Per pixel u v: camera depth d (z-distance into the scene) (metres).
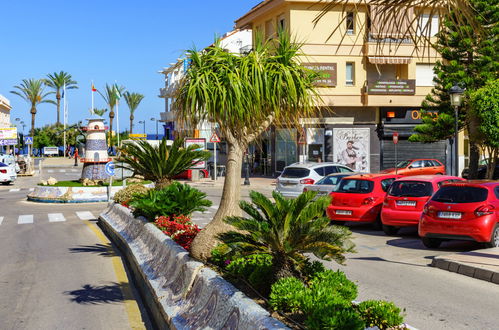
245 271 6.34
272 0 37.00
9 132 56.34
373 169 38.62
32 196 28.45
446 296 8.28
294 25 35.19
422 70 38.41
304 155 36.91
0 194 33.09
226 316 5.24
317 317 4.31
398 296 8.29
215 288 5.85
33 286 9.80
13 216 22.28
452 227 12.08
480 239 11.78
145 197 13.01
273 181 36.16
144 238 11.17
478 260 10.33
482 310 7.45
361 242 14.05
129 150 15.63
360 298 8.13
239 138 7.59
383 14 3.16
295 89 7.19
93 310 8.16
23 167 51.72
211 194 28.84
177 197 12.30
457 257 10.75
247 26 42.28
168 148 15.78
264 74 7.13
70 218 21.39
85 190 27.34
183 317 6.26
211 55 7.33
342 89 36.91
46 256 13.00
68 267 11.55
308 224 5.84
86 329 7.21
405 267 10.67
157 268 8.78
